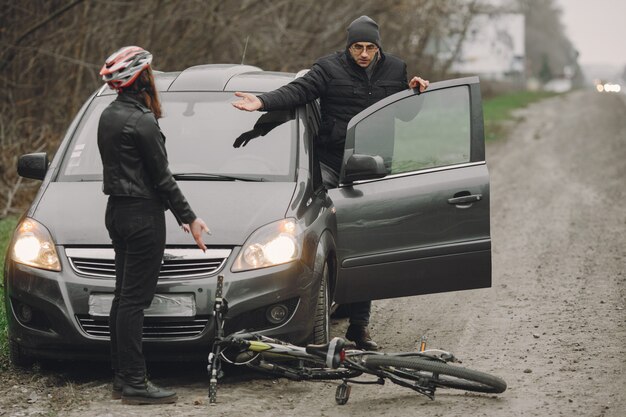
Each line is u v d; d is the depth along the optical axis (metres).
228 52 48.00
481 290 19.36
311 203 13.68
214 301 12.34
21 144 34.00
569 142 55.59
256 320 12.62
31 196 31.77
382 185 14.52
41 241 12.90
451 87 14.79
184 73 16.16
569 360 13.95
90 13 40.09
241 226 12.87
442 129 45.62
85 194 13.68
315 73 15.11
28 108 38.50
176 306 12.41
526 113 83.81
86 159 14.48
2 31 37.41
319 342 13.50
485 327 16.31
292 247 12.82
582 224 27.58
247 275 12.51
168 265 12.55
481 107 14.72
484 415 11.43
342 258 14.30
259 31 47.94
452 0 68.00
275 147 14.50
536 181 38.41
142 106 11.69
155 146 11.60
